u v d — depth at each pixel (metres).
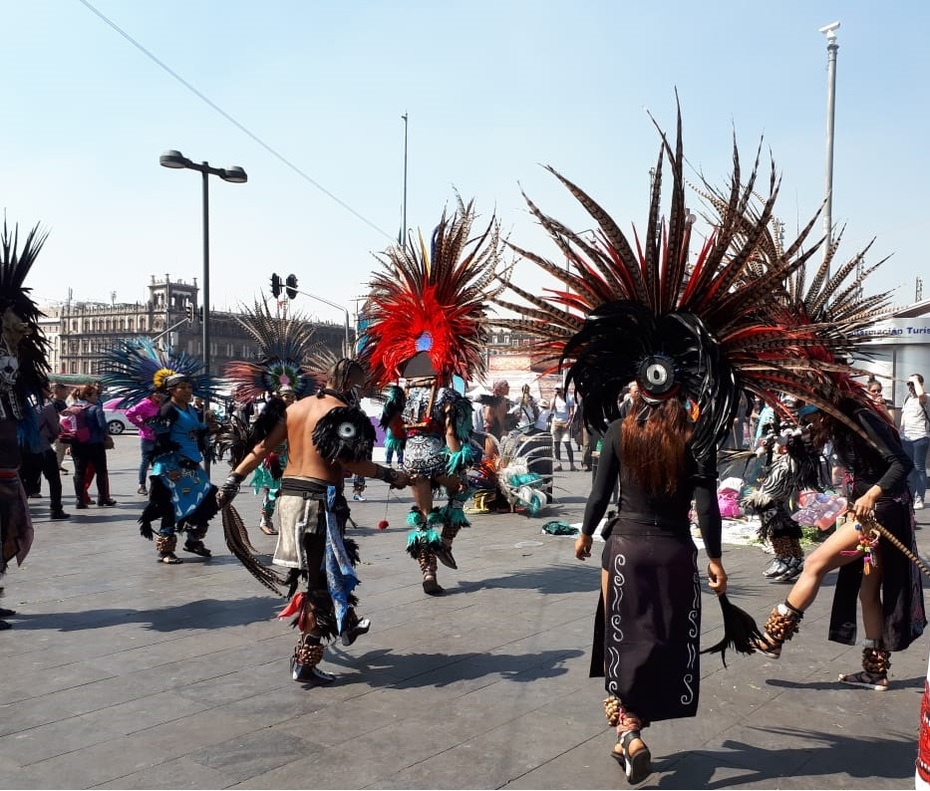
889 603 4.18
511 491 10.52
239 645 4.98
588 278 3.62
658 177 3.44
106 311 98.75
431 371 6.39
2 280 5.61
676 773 3.32
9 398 5.59
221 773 3.29
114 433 35.62
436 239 6.48
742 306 3.54
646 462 3.26
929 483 12.77
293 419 4.48
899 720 3.87
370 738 3.64
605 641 3.36
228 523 4.59
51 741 3.58
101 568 7.20
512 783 3.22
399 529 9.33
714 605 5.91
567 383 3.70
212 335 95.62
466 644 5.00
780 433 6.55
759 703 4.08
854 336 4.59
